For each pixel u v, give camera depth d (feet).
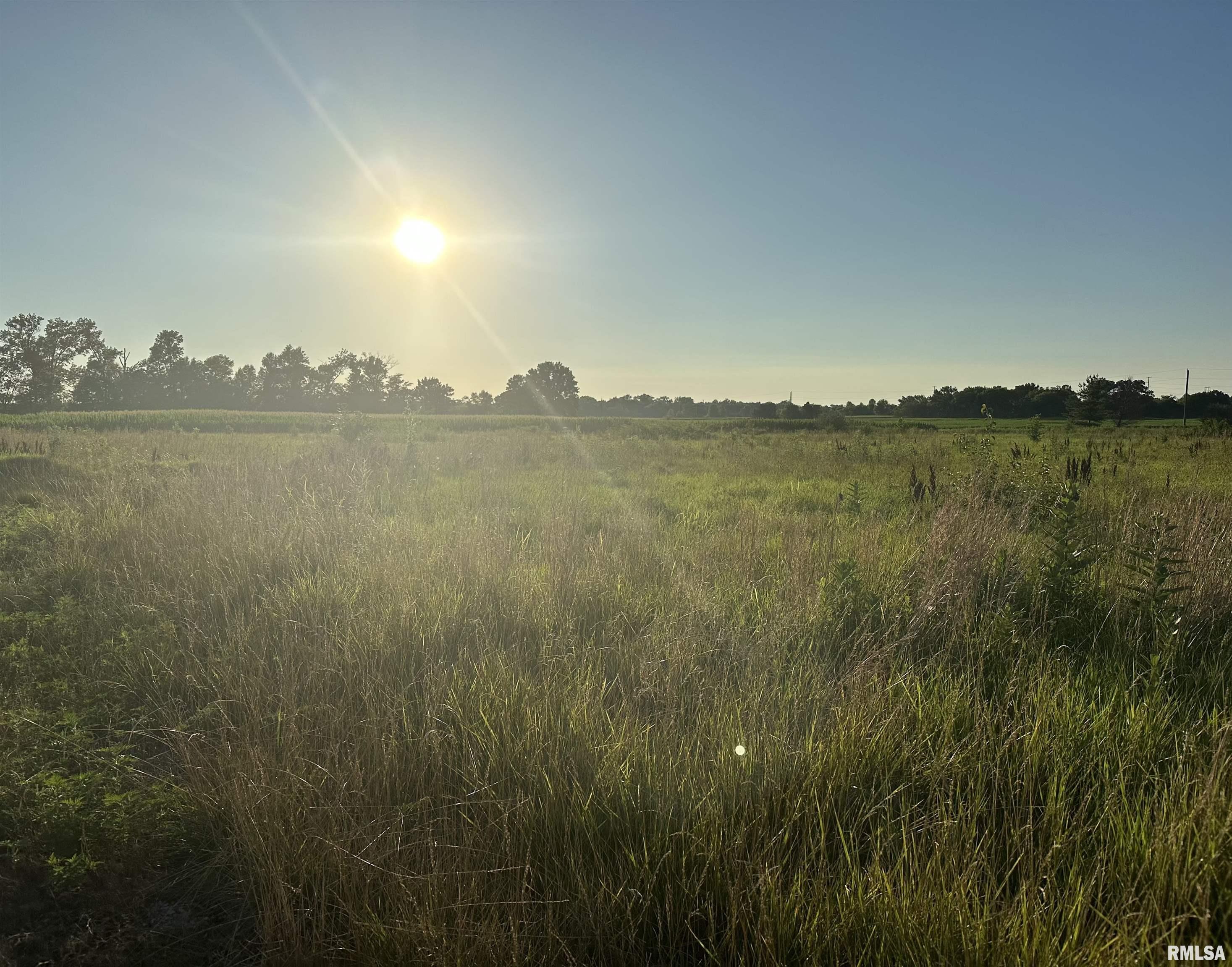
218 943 8.95
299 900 9.33
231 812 10.72
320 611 18.34
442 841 9.82
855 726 11.48
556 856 9.43
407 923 8.24
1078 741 11.63
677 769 10.91
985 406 64.59
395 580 19.36
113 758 12.55
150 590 20.42
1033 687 13.35
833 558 22.29
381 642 15.80
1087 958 7.41
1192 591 17.44
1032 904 8.14
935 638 16.56
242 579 20.95
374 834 9.96
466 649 15.53
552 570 21.42
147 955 8.67
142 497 33.22
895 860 9.36
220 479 37.40
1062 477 38.34
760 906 8.23
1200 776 9.88
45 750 12.55
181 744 12.50
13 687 15.10
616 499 40.50
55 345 328.70
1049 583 18.49
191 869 10.24
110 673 15.99
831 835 9.95
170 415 179.42
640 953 8.34
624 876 9.07
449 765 11.46
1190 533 20.75
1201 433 112.47
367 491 35.29
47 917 9.17
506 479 48.65
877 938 7.98
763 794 10.30
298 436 114.52
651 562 23.06
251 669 14.97
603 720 12.47
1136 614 16.99
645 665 14.35
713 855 9.04
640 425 177.68
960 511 25.30
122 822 10.52
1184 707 13.14
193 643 16.90
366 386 398.42
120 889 9.75
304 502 30.60
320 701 13.71
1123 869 8.71
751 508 35.40
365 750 11.88
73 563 23.52
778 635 16.11
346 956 8.35
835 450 75.87
